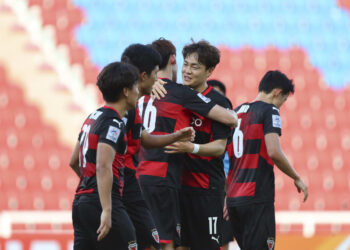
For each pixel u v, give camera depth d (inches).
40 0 2353.6
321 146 2039.9
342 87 2229.3
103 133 506.6
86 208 515.8
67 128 2000.5
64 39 2263.8
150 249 644.1
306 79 2247.8
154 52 609.9
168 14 2368.4
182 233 701.3
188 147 642.2
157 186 658.2
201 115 657.6
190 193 689.0
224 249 869.2
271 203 698.8
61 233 1122.7
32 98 2074.3
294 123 2105.1
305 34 2362.2
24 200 1782.7
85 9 2354.8
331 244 1101.1
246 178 699.4
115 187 526.6
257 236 690.8
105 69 535.8
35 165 1886.1
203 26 2337.6
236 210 705.0
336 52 2332.7
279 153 677.9
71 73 2170.3
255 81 2226.9
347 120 2126.0
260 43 2322.8
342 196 1889.8
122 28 2315.5
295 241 1103.0
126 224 524.7
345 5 2421.3
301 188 698.8
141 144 619.8
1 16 2297.0
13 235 1115.3
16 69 2148.1
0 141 1943.9
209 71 683.4
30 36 2260.1
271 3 2425.0
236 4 2416.3
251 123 702.5
